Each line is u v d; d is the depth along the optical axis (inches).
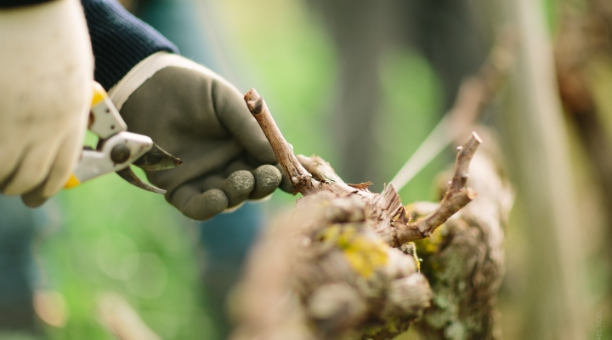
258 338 40.6
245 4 269.0
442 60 135.6
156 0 83.4
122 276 108.4
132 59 47.6
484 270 49.3
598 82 99.3
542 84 76.9
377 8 126.2
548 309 76.8
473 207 50.5
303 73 195.8
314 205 40.8
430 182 126.0
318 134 152.9
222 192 45.8
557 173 77.5
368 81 128.3
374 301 39.2
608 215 102.4
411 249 44.3
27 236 86.0
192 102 46.9
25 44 40.8
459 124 65.7
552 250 76.5
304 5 140.1
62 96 41.4
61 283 102.5
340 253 39.4
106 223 120.9
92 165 43.4
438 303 48.7
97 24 47.9
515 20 75.7
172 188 47.0
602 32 94.0
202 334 93.5
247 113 46.8
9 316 85.2
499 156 62.6
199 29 85.9
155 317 98.4
